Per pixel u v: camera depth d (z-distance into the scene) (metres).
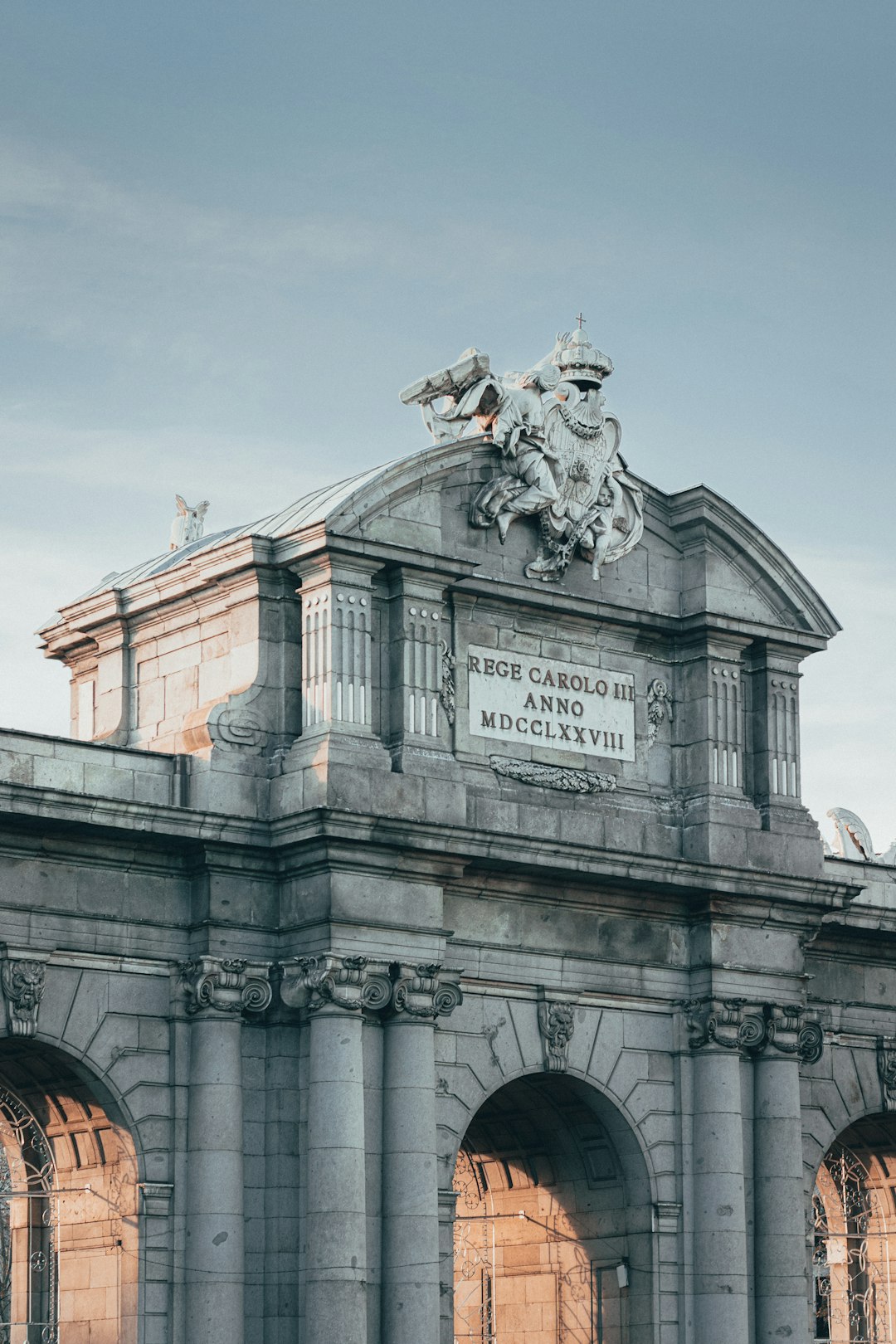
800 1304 59.19
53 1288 55.25
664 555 61.44
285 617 56.00
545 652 59.09
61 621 61.00
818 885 60.81
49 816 51.31
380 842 53.69
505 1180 62.72
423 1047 54.19
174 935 54.03
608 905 58.69
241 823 53.59
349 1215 52.44
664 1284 58.38
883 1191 68.75
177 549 62.97
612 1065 58.53
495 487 58.19
